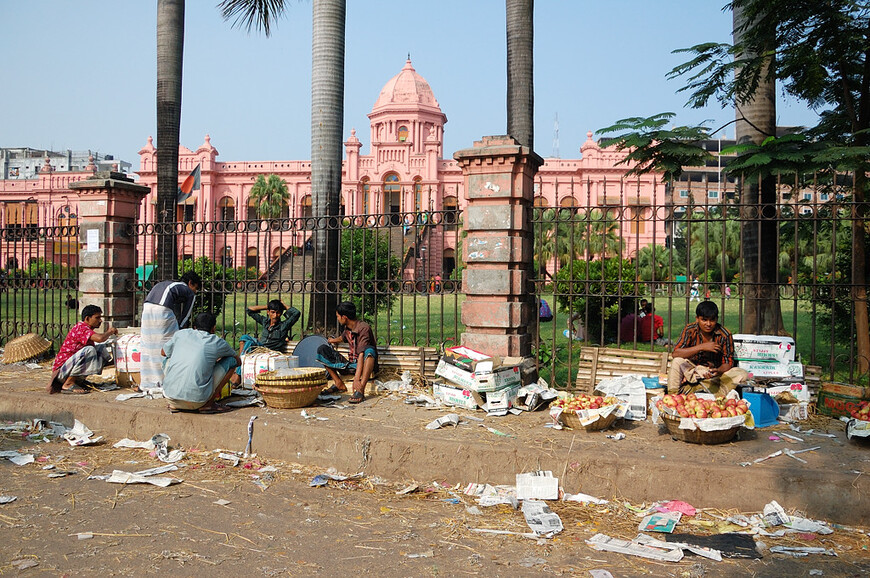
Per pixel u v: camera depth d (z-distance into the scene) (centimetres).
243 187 4538
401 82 5194
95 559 352
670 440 500
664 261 2269
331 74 926
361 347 657
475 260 684
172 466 526
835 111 881
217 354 606
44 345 938
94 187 911
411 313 2050
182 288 730
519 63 873
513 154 654
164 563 347
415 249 720
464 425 550
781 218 612
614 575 334
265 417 577
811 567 344
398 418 575
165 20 1096
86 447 597
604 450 470
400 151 4356
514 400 611
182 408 598
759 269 620
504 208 670
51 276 988
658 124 664
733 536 384
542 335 1382
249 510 432
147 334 698
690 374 545
